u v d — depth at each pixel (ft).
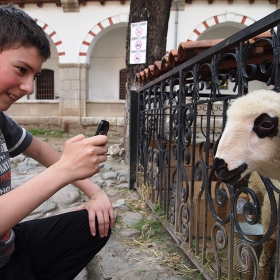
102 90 48.14
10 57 3.20
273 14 3.95
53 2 38.04
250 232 6.45
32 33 3.26
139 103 13.01
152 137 11.41
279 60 3.99
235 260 6.22
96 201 4.83
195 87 6.82
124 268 7.25
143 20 17.51
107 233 4.73
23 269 4.01
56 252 4.51
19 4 38.47
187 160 7.41
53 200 11.64
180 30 37.63
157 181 10.24
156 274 6.89
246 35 4.61
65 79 38.34
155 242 8.57
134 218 10.27
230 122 4.10
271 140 3.92
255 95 4.08
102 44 46.85
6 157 3.85
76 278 6.51
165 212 9.36
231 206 5.33
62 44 38.45
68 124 38.29
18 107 40.06
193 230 7.86
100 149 3.30
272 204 4.34
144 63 17.71
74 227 4.59
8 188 3.82
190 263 7.34
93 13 38.29
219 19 37.50
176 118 8.41
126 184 14.58
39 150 4.91
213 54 5.82
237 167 3.97
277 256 4.17
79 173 3.22
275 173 4.22
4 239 3.70
